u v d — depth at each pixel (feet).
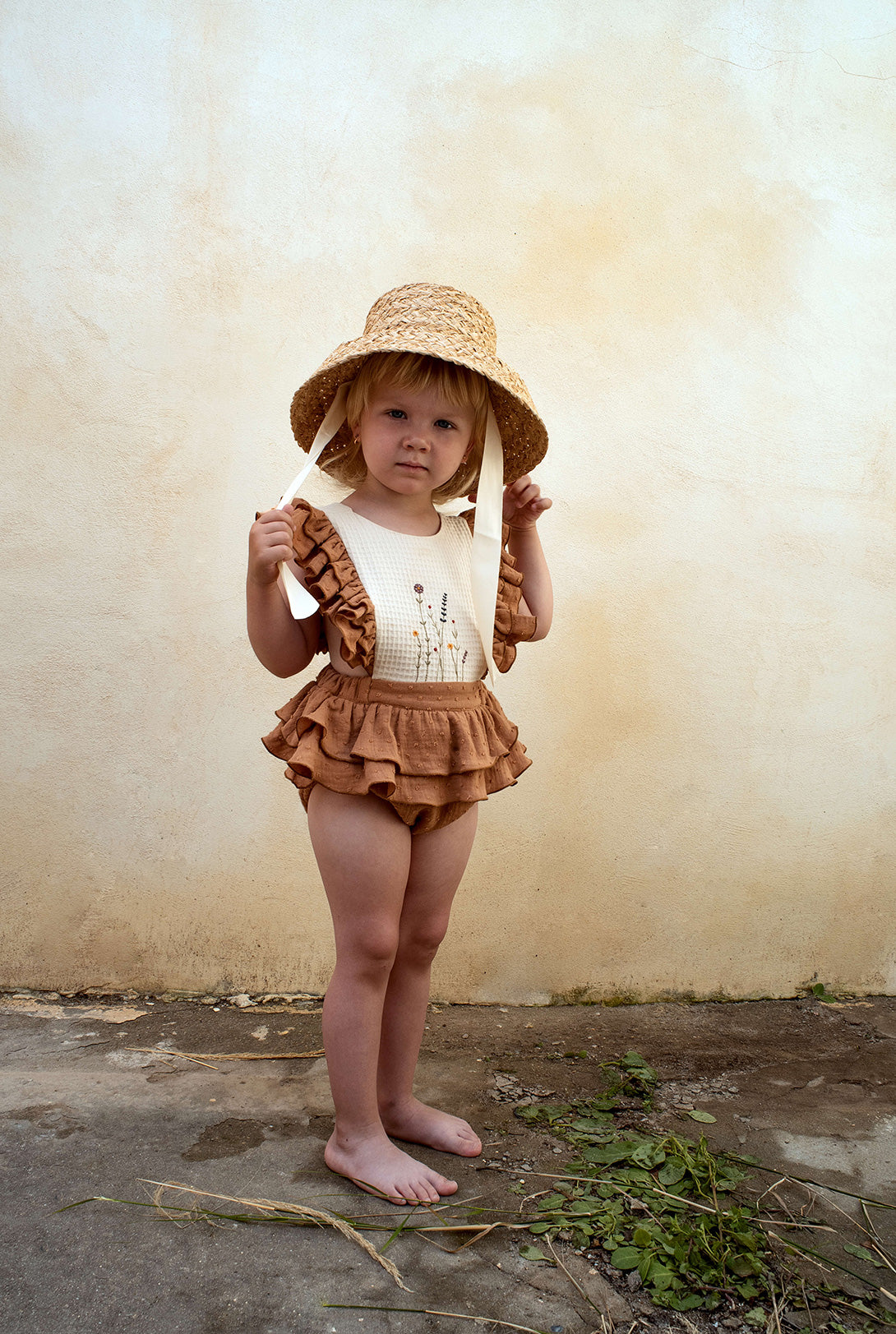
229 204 8.82
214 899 8.87
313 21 8.88
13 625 8.65
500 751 6.16
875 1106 7.22
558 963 9.20
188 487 8.79
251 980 8.91
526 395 6.25
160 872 8.82
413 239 8.95
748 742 9.41
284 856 8.90
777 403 9.41
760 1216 5.69
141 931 8.84
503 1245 5.34
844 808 9.59
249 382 8.82
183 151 8.79
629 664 9.22
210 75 8.80
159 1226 5.33
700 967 9.39
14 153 8.64
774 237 9.38
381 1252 5.19
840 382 9.53
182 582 8.79
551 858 9.16
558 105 9.09
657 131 9.20
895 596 9.64
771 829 9.46
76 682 8.71
